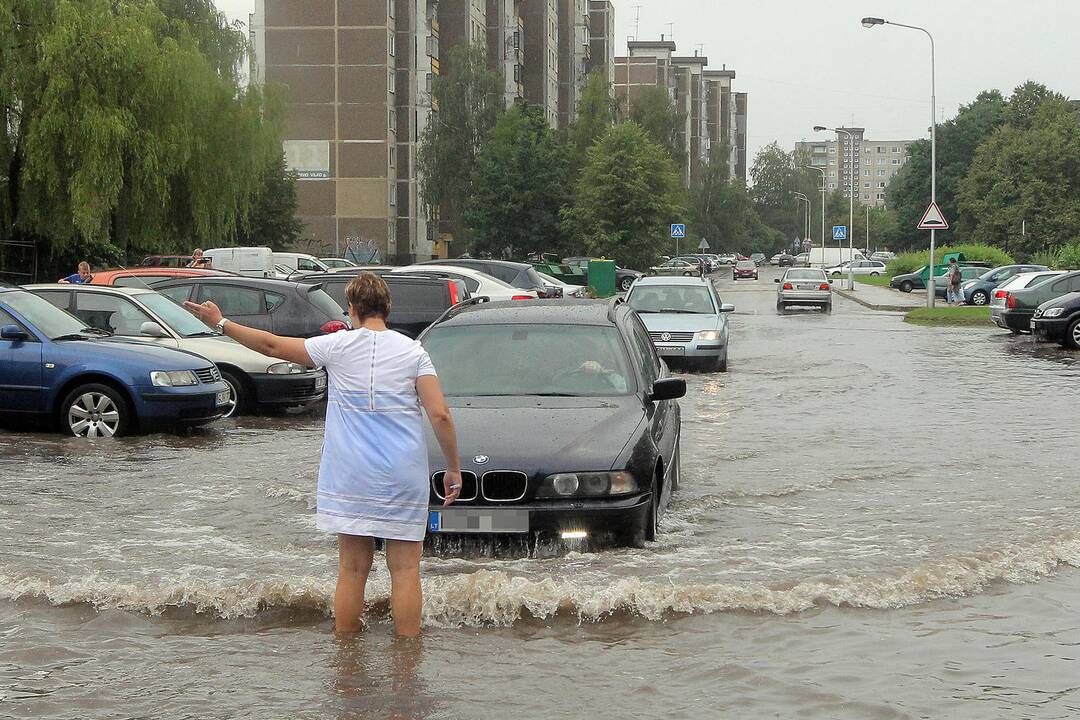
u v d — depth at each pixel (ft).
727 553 32.78
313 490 42.14
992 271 211.00
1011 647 25.38
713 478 44.83
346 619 25.95
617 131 269.64
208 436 57.47
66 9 121.39
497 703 22.02
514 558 32.07
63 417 56.39
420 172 319.47
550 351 38.47
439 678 23.36
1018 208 364.17
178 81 128.67
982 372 90.22
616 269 252.01
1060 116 372.99
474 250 281.54
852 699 22.25
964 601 28.89
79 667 24.16
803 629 26.58
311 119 324.39
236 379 66.18
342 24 321.73
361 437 24.47
